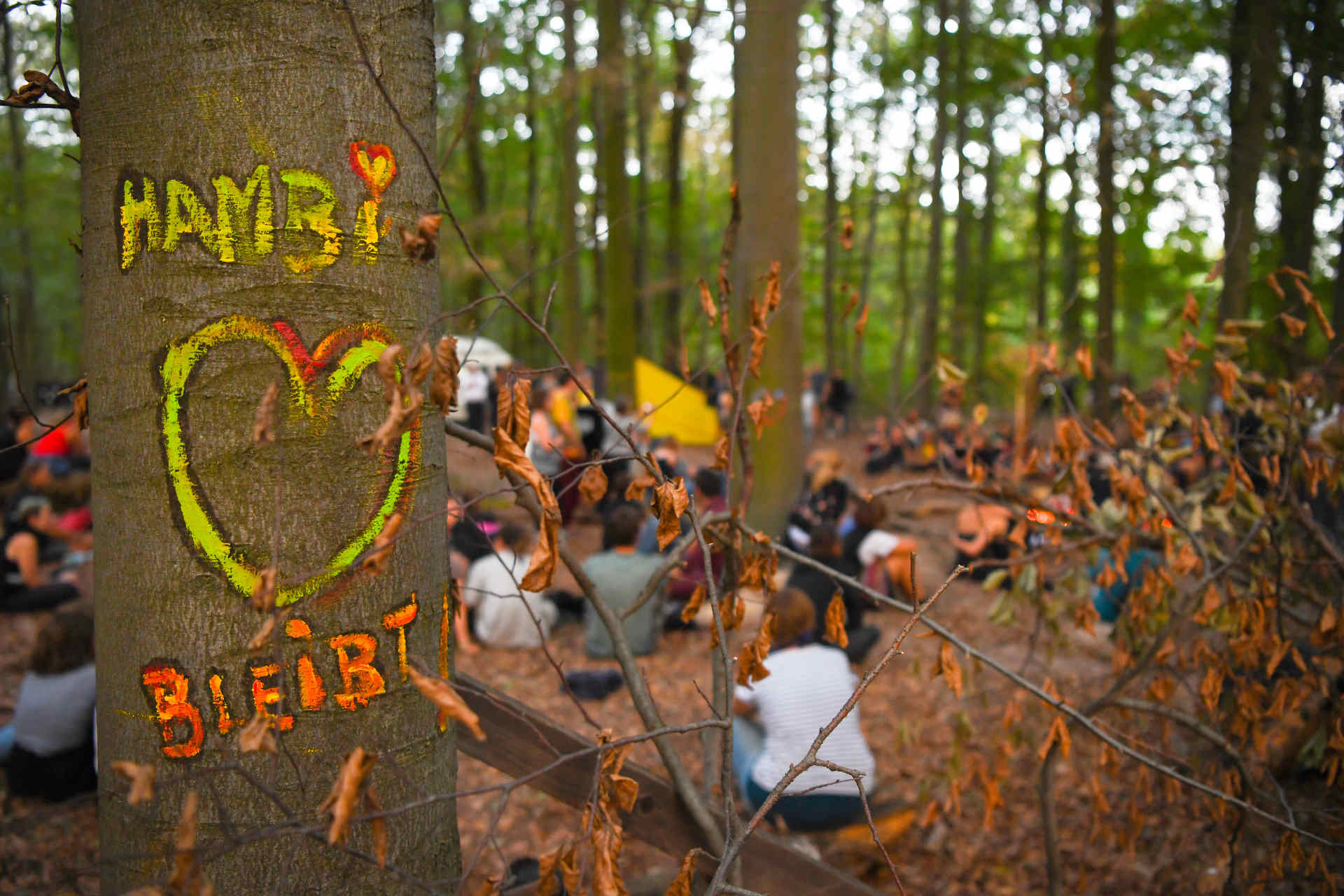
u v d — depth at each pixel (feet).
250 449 5.24
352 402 5.43
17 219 53.57
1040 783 10.63
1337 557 9.91
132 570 5.32
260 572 5.27
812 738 12.30
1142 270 45.55
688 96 50.26
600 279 61.57
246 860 5.32
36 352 61.82
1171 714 9.32
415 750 5.73
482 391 45.06
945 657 7.43
